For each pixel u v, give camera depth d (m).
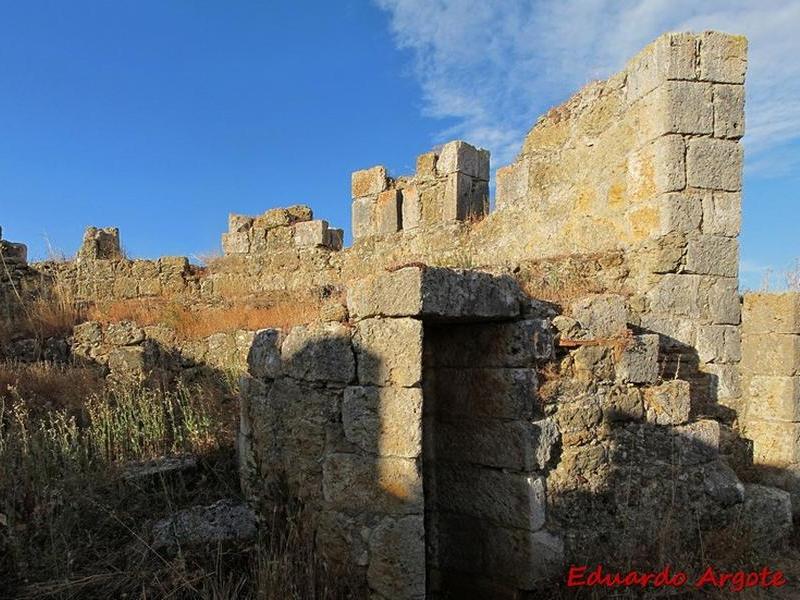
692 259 6.05
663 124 6.05
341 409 3.85
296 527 3.98
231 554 4.00
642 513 4.54
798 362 6.06
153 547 4.01
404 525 3.57
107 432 5.84
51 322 9.16
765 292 6.29
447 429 4.59
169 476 5.14
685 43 6.09
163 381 7.66
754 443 6.17
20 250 11.20
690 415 5.43
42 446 5.23
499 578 4.20
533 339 4.22
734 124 6.17
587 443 4.39
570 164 7.46
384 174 10.30
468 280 3.89
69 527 4.19
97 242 11.79
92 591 3.62
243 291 10.78
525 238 8.07
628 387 4.66
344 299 4.25
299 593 3.60
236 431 6.15
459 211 9.18
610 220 6.83
